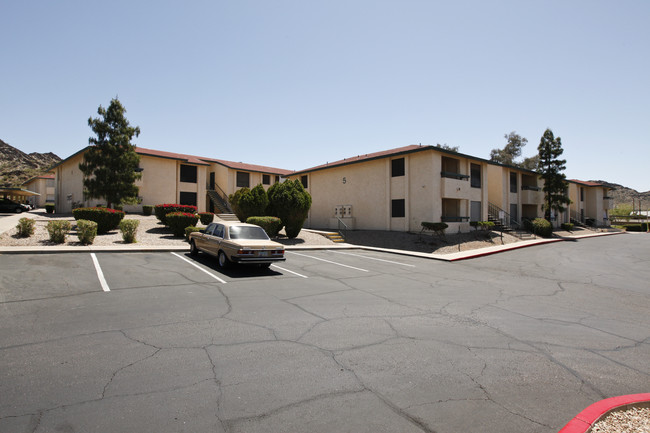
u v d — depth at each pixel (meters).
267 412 3.14
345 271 11.20
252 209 19.95
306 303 6.98
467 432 2.97
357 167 26.97
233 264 10.98
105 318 5.52
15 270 8.62
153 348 4.45
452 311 6.88
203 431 2.82
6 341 4.46
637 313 7.34
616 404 3.40
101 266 9.65
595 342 5.39
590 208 44.94
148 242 15.17
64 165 33.19
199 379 3.70
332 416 3.12
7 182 86.31
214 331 5.16
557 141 30.70
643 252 19.38
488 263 14.80
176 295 7.10
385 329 5.59
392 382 3.82
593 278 11.64
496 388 3.79
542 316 6.82
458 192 23.36
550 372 4.26
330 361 4.30
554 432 3.01
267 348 4.62
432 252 18.23
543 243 23.61
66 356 4.10
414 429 2.97
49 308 5.90
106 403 3.16
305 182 32.16
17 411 2.96
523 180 33.62
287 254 14.91
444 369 4.21
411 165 23.23
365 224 26.12
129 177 22.03
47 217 22.94
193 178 31.58
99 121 21.59
